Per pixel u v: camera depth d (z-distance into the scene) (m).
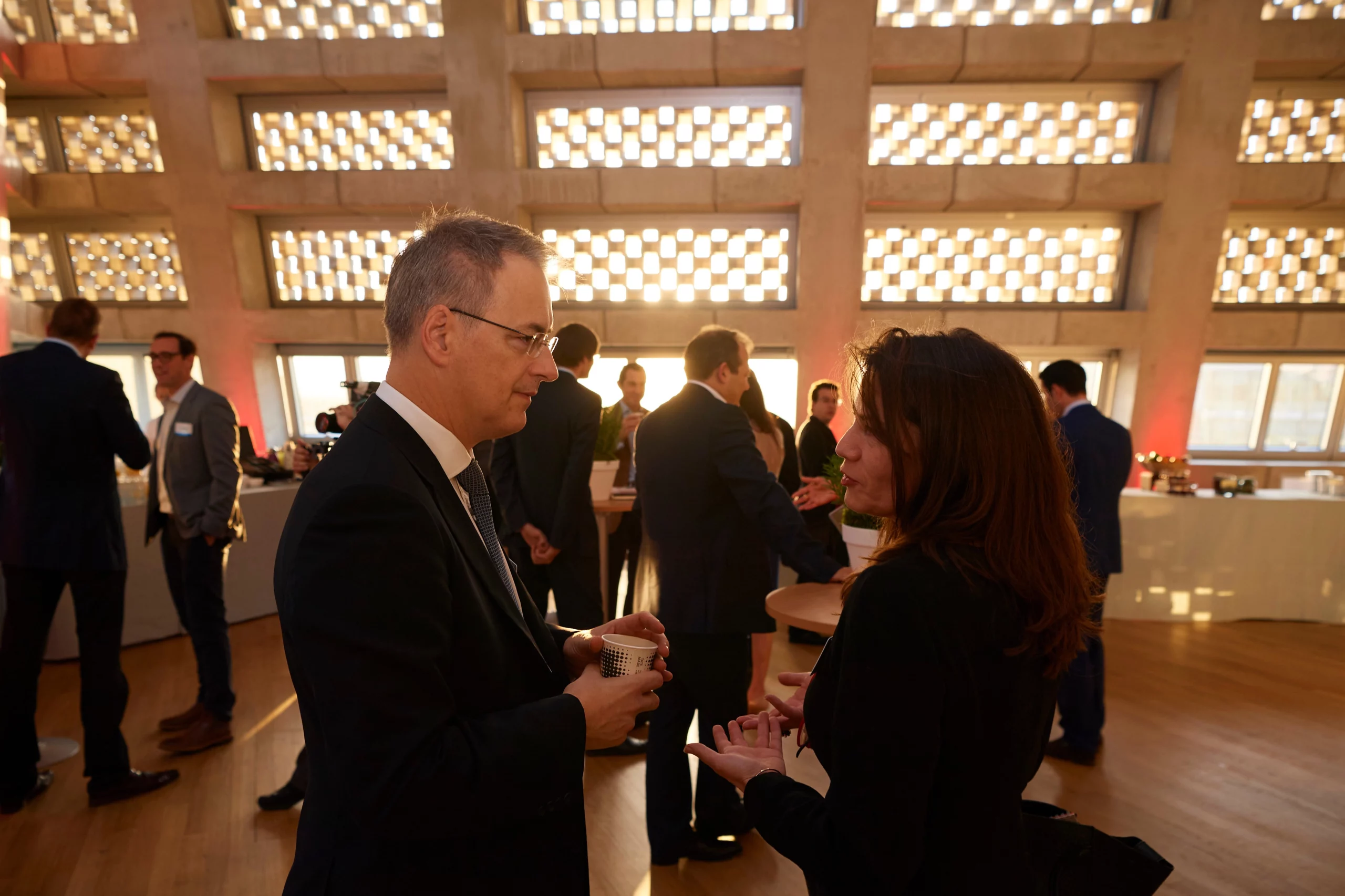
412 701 0.64
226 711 2.65
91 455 2.19
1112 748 2.66
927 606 0.67
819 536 3.67
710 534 1.85
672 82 4.75
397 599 0.64
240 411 5.12
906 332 0.81
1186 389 4.80
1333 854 2.07
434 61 4.57
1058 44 4.39
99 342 5.18
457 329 0.76
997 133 4.78
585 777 2.49
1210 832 2.17
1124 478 2.55
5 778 2.21
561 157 4.98
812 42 4.49
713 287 5.20
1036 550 0.72
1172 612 3.96
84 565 2.18
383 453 0.72
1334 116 4.64
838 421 4.72
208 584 2.62
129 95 4.83
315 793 0.76
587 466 2.57
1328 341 4.72
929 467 0.75
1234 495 3.99
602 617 2.71
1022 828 0.75
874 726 0.66
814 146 4.63
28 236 5.12
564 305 5.17
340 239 5.16
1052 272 5.03
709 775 2.03
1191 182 4.54
